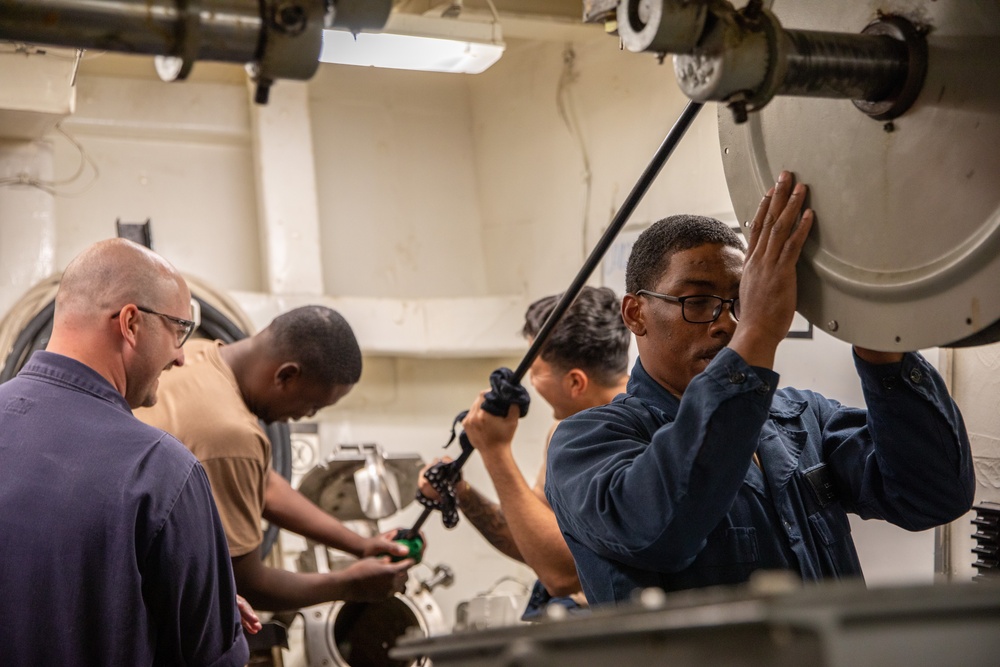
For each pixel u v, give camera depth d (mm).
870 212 927
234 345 2027
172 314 1473
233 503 1811
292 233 3064
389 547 2238
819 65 843
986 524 1421
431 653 702
